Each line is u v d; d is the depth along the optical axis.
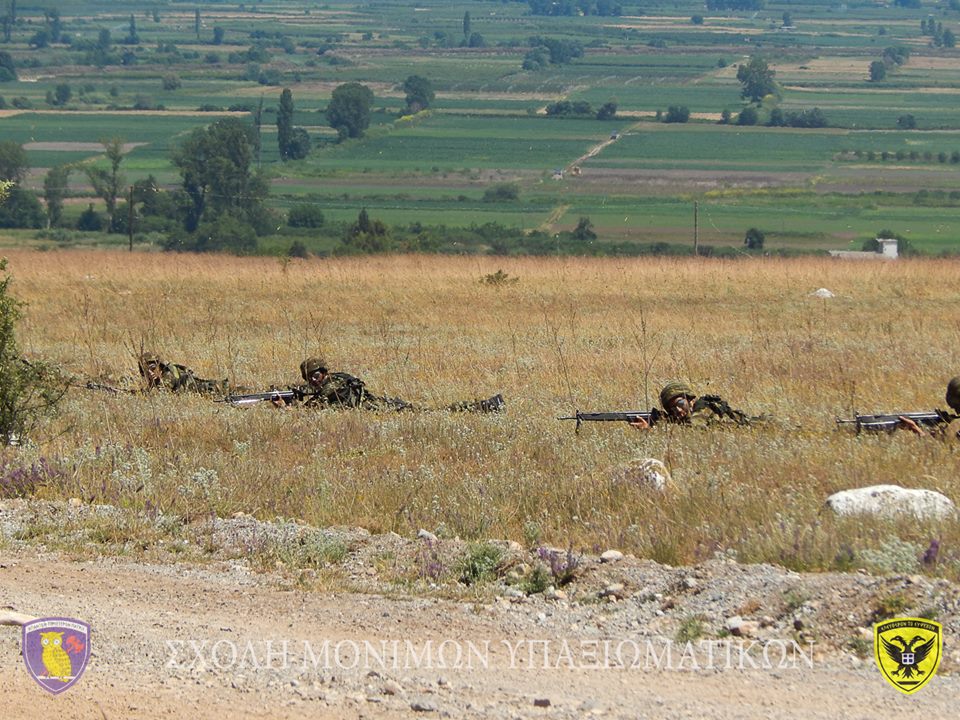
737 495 31.95
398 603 25.45
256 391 50.78
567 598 25.69
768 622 23.78
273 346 64.44
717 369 56.84
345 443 40.44
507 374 55.59
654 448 38.38
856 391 50.53
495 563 27.44
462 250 193.50
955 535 28.12
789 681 21.27
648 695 20.70
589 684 21.25
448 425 42.53
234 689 21.02
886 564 25.92
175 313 79.50
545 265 114.62
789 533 27.89
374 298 89.88
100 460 36.19
